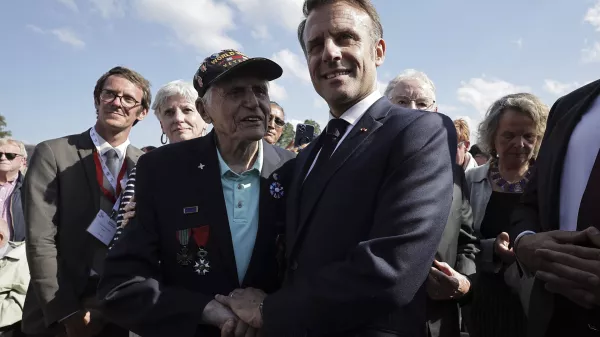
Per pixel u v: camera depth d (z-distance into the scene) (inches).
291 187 74.9
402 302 53.1
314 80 70.0
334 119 69.1
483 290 90.2
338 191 60.8
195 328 66.0
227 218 75.3
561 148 66.9
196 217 74.5
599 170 59.5
